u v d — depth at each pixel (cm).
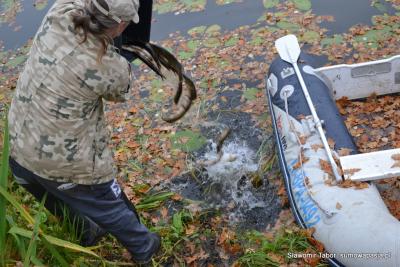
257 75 463
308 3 548
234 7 568
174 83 409
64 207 269
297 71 367
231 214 343
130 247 270
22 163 229
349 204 276
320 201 289
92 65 205
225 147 396
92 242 287
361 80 388
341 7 532
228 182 367
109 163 241
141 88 475
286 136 341
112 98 225
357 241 258
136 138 418
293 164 322
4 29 615
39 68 210
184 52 513
